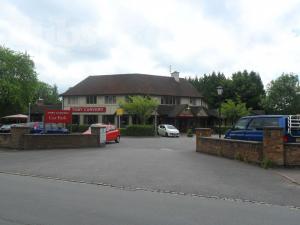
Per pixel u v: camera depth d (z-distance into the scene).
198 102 74.62
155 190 11.99
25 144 26.88
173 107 69.00
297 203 10.27
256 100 87.06
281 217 8.74
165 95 69.12
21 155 22.64
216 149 22.14
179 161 19.22
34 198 10.52
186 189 12.12
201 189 12.12
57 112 30.53
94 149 27.47
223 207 9.71
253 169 16.38
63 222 8.05
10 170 16.47
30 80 65.88
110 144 34.19
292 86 77.62
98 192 11.59
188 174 15.03
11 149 27.08
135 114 61.72
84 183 13.30
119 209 9.30
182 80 76.25
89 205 9.70
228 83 88.00
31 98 66.75
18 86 62.38
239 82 87.56
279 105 78.19
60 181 13.70
